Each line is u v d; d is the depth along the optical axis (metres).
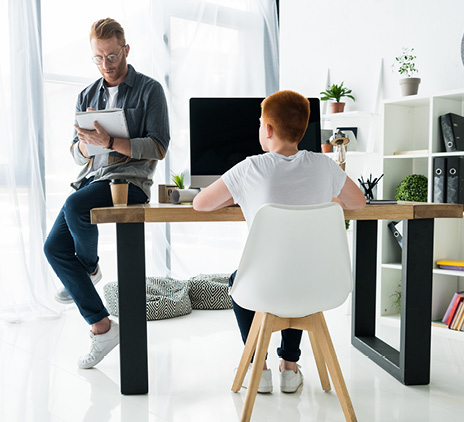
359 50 3.78
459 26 3.23
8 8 3.29
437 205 2.10
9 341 2.81
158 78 4.02
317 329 1.78
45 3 3.51
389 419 1.82
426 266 2.15
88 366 2.36
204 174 2.42
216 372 2.30
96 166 2.49
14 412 1.89
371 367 2.38
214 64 4.34
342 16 3.88
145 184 2.46
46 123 3.47
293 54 4.20
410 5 3.47
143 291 2.03
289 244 1.60
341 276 1.69
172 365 2.40
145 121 2.45
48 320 3.27
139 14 3.93
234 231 4.51
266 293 1.66
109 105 2.51
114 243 3.88
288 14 4.22
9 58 3.31
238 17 4.48
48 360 2.49
